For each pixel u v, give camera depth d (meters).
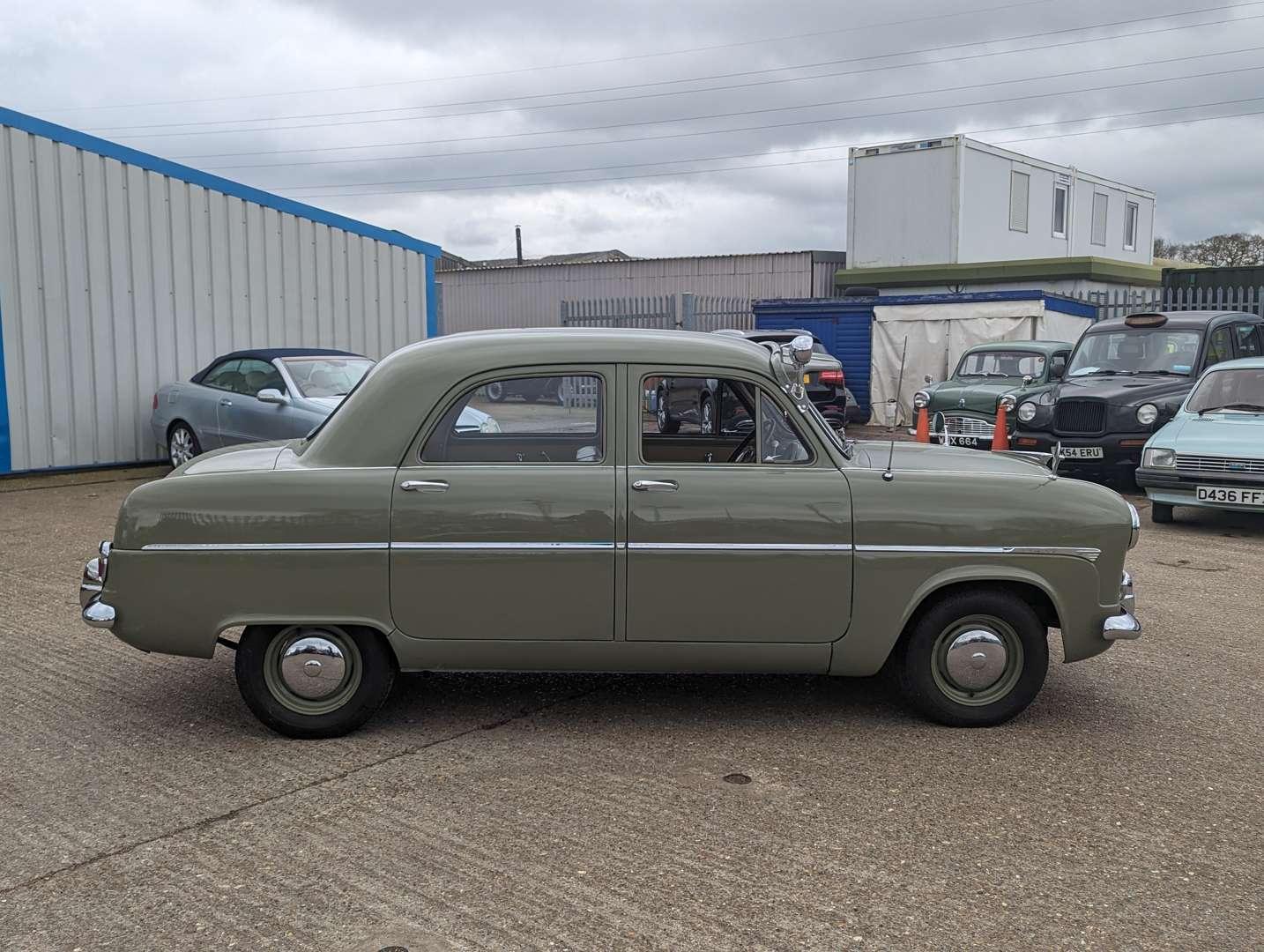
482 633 4.56
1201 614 6.93
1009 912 3.24
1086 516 4.64
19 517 10.46
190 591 4.50
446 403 4.59
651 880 3.42
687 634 4.59
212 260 14.80
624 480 4.55
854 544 4.57
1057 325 19.89
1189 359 12.52
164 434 13.03
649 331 4.93
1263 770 4.38
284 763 4.40
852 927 3.14
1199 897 3.34
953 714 4.79
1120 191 33.75
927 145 26.50
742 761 4.43
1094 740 4.70
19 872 3.48
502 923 3.16
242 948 3.03
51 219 12.84
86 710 5.03
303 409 11.41
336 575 4.50
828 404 17.56
